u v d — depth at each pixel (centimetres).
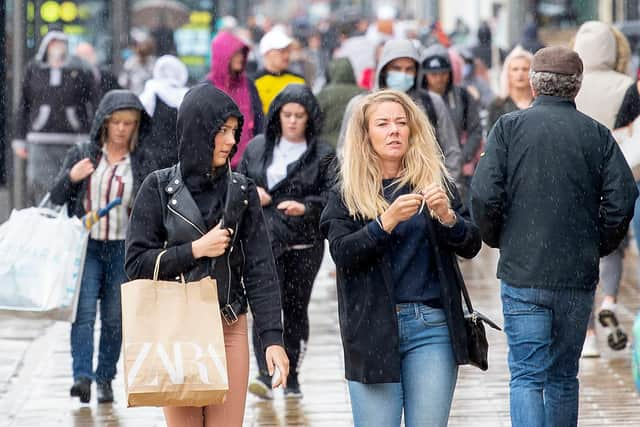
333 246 1594
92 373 2342
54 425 2203
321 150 2362
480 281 3697
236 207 1555
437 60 3275
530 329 1773
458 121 3297
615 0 6781
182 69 2753
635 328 1898
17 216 2214
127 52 6962
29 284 2177
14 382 2506
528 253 1764
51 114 4000
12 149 4550
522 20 8088
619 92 2558
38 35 4644
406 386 1591
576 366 1827
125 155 2317
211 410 1556
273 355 1556
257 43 9181
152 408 2320
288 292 2366
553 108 1786
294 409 2300
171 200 1551
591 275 1783
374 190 1612
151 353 1466
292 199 2345
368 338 1572
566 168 1761
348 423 2205
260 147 2378
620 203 1764
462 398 2348
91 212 2253
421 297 1585
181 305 1495
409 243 1591
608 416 2211
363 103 1636
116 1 6912
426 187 1566
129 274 1557
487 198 1772
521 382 1783
